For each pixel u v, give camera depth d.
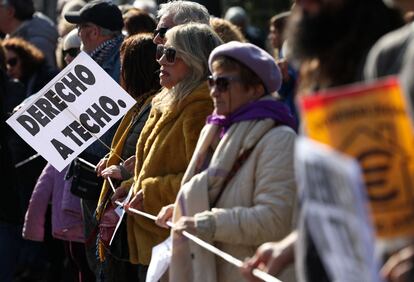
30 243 11.14
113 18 9.10
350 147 3.81
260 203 5.59
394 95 3.78
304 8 4.39
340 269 3.75
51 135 8.09
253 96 5.83
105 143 8.48
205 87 6.77
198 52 6.78
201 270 5.76
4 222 9.95
